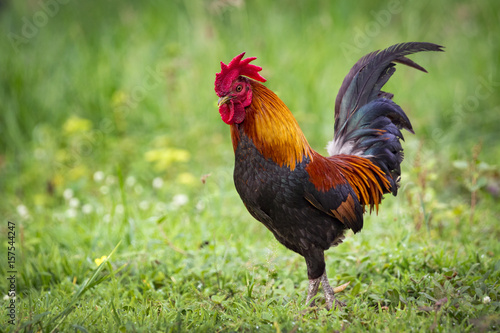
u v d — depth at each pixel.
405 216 11.12
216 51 18.84
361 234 10.73
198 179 14.49
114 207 11.45
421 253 9.49
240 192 7.88
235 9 20.33
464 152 14.73
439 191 13.45
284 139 7.48
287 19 21.88
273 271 9.02
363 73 9.18
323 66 19.28
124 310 8.04
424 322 7.01
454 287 8.21
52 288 8.96
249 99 7.48
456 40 20.81
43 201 13.76
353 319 7.32
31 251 10.67
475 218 11.62
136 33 21.19
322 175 7.69
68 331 7.07
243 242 10.80
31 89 18.34
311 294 8.08
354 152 8.97
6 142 17.28
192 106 17.98
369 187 8.62
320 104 18.02
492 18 21.23
